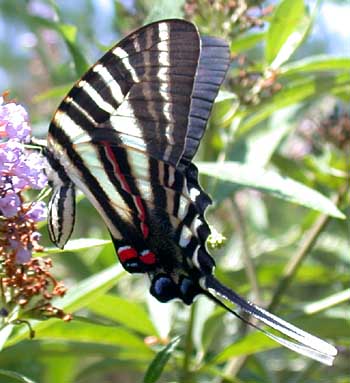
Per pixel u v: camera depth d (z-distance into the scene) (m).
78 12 0.58
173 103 0.42
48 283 0.43
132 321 0.49
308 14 0.50
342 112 0.57
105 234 0.57
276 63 0.50
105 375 0.61
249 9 0.51
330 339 0.51
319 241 0.57
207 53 0.43
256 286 0.52
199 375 0.53
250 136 0.53
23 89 0.71
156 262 0.43
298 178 0.54
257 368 0.52
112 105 0.43
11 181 0.42
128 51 0.42
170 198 0.43
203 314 0.51
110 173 0.44
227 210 0.59
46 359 0.54
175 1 0.48
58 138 0.43
